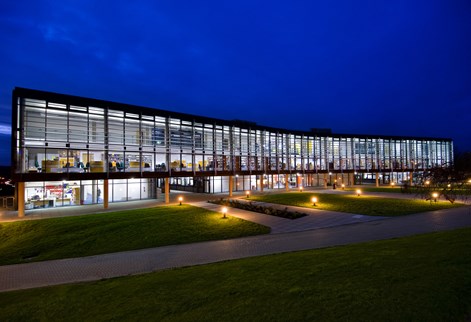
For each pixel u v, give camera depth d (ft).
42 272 39.91
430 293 19.81
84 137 87.66
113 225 64.34
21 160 71.87
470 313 17.16
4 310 25.58
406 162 186.80
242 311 20.02
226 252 44.75
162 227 62.54
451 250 30.12
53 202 91.56
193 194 133.49
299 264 30.94
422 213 70.90
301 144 153.38
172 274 32.91
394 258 29.32
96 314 22.80
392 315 17.52
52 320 22.68
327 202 94.48
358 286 22.27
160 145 98.99
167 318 20.31
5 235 58.80
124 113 90.43
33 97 73.31
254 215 74.69
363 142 175.63
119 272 38.34
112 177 86.79
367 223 61.36
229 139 121.80
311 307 19.53
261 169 134.21
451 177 27.86
